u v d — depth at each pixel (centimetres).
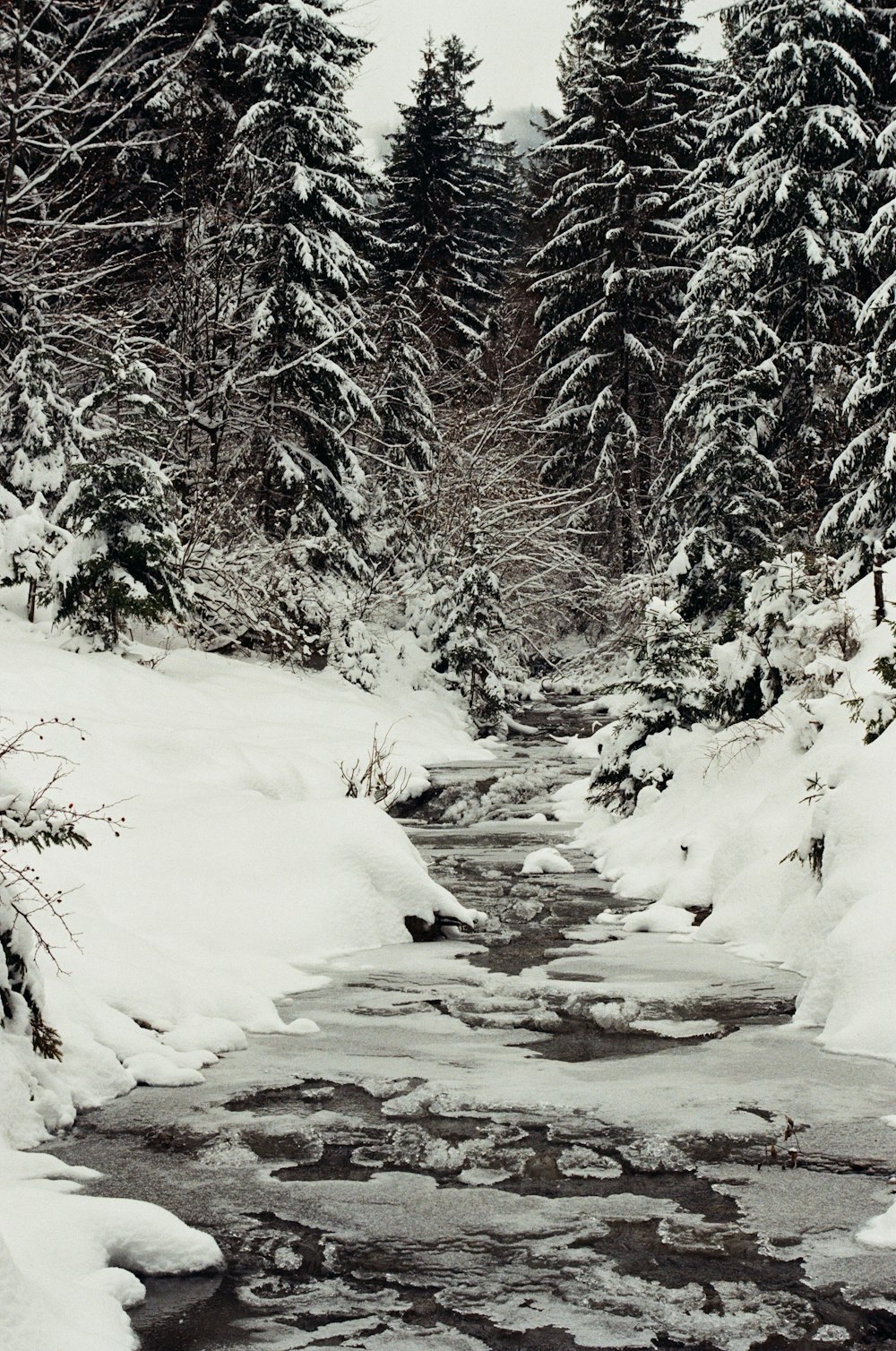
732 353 2441
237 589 2019
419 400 2877
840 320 2483
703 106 3647
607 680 2941
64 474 1825
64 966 603
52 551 1630
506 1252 379
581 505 3114
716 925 855
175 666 1836
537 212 3684
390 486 2770
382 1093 528
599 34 3578
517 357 4184
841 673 1014
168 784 1062
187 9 2464
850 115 2423
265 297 2403
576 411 3391
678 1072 553
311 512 2416
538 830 1445
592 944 842
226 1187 429
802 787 899
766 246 2552
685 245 3247
